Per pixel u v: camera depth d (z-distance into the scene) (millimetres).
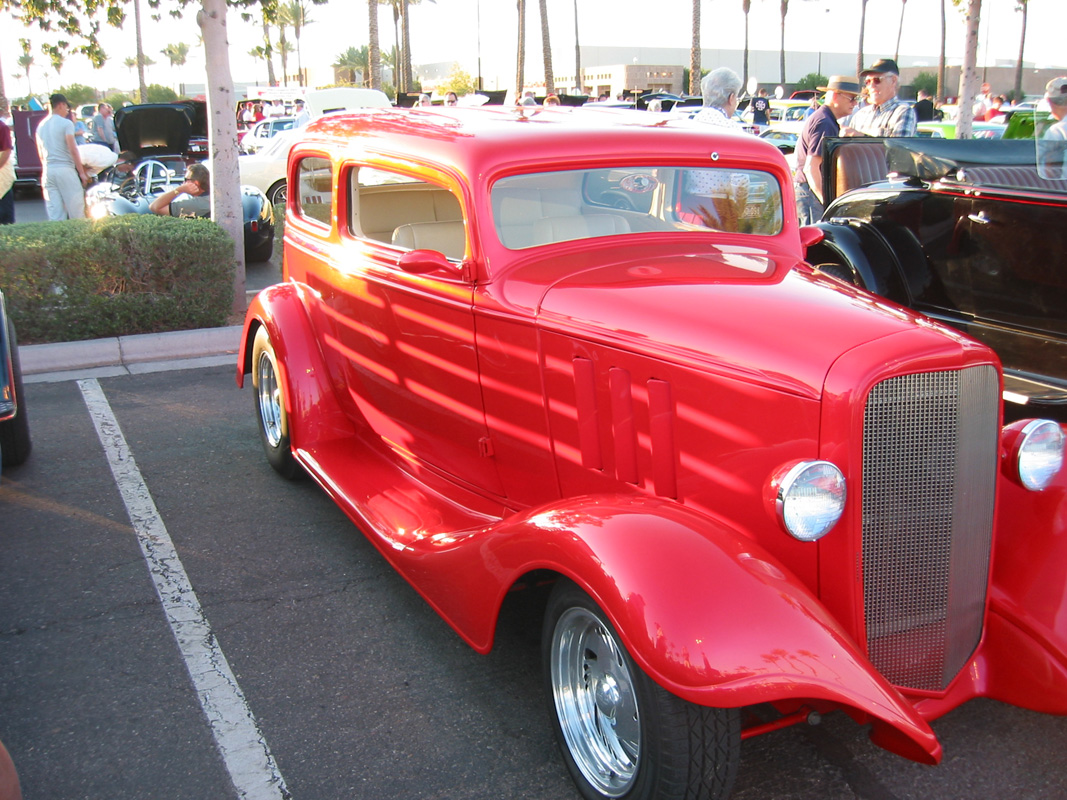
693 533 2307
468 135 3295
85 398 6008
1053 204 4523
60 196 11664
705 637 2082
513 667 3107
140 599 3551
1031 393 4539
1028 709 2621
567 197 3238
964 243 5090
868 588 2395
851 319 2479
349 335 4070
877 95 7844
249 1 8594
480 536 2748
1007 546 2699
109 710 2865
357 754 2668
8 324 4660
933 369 2320
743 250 3338
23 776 2570
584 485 2957
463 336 3262
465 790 2521
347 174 3980
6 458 4789
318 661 3139
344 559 3896
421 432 3738
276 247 12109
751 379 2408
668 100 24656
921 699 2521
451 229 3443
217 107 7371
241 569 3803
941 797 2480
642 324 2668
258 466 4938
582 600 2369
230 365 6762
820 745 2697
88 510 4359
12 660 3133
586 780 2449
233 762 2629
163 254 6922
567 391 2887
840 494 2256
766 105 22672
